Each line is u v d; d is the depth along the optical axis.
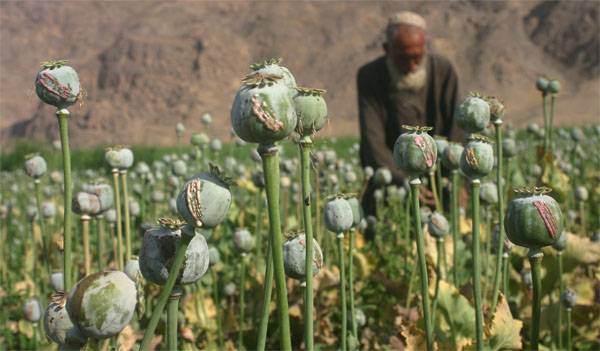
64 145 1.84
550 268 3.40
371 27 107.88
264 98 1.32
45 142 20.27
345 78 100.38
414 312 3.29
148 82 91.44
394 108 6.62
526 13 105.69
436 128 6.61
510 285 3.63
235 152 9.87
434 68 6.59
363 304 3.84
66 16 118.19
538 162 4.91
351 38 105.50
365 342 3.24
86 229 2.40
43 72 1.77
